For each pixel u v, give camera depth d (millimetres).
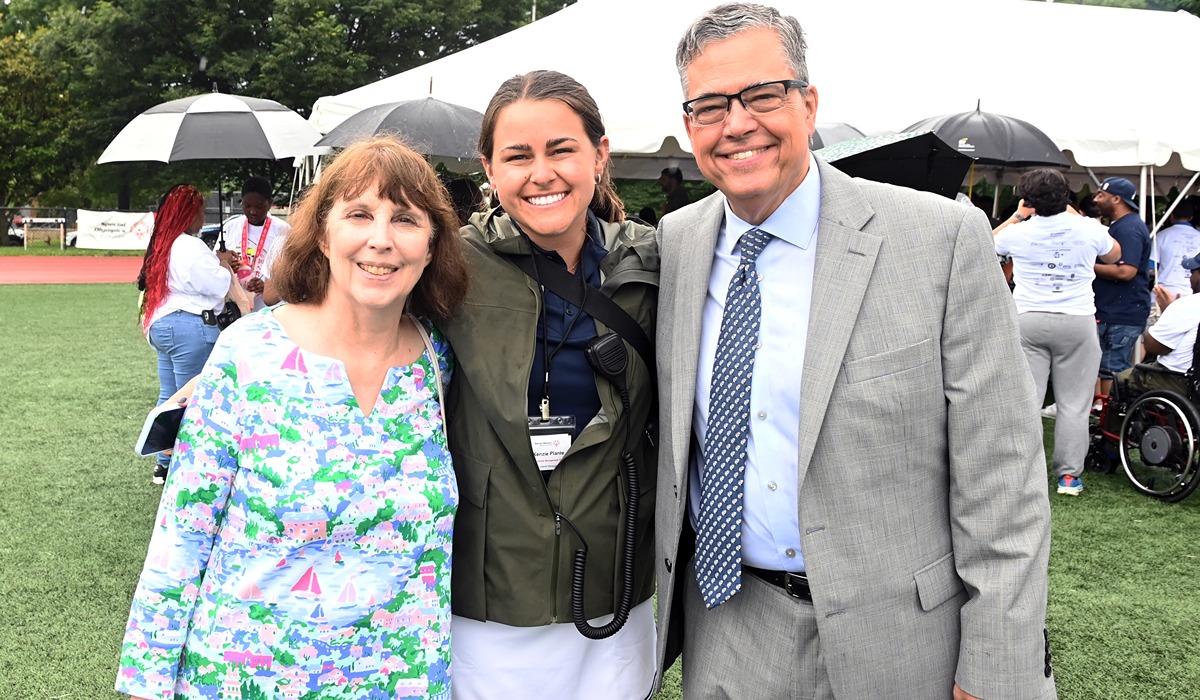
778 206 1658
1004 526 1539
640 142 6809
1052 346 5309
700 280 1742
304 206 1654
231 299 5695
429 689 1687
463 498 1789
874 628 1600
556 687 1838
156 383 8492
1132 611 3730
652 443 1917
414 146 1811
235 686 1589
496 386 1724
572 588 1790
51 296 16047
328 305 1666
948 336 1551
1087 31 9547
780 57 1582
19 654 3303
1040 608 1526
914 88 7906
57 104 30219
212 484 1597
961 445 1563
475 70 7883
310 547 1583
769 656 1724
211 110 6938
